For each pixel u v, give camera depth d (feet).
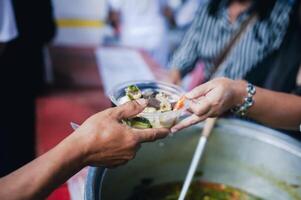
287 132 5.27
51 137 5.22
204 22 7.19
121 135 2.78
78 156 2.68
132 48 10.65
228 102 3.74
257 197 4.45
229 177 4.58
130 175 4.22
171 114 3.13
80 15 10.69
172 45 11.58
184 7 11.21
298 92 6.18
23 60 7.20
